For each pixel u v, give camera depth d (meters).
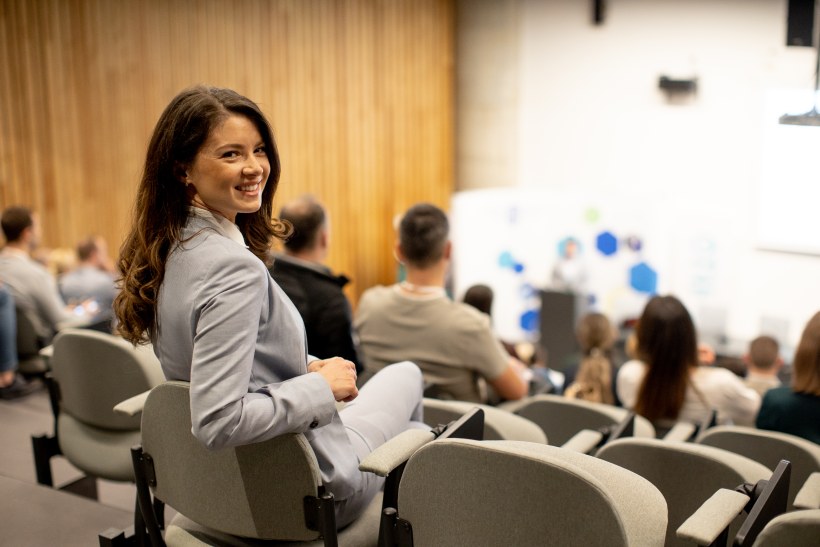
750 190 8.00
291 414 1.45
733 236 8.16
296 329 1.55
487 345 2.85
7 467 3.33
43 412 3.91
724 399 3.28
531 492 1.40
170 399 1.57
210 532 1.75
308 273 3.06
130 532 2.11
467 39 9.75
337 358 1.63
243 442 1.40
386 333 2.93
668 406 3.29
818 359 2.81
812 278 7.76
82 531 2.39
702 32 8.12
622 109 8.78
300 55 8.20
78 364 2.53
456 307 2.87
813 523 1.34
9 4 6.23
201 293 1.43
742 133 8.02
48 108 6.53
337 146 8.67
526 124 9.49
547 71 9.23
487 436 2.38
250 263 1.44
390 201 9.34
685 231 8.44
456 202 8.23
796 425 2.85
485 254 8.20
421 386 2.10
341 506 1.71
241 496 1.60
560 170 9.32
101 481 3.44
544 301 7.38
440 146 9.84
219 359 1.39
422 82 9.47
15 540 2.34
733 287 8.21
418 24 9.29
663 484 2.01
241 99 1.50
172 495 1.71
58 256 6.11
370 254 9.22
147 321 1.56
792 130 7.70
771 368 4.25
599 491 1.35
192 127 1.46
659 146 8.56
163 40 7.15
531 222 8.14
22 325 4.26
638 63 8.58
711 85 8.15
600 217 8.09
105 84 6.83
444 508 1.50
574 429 2.88
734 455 2.00
